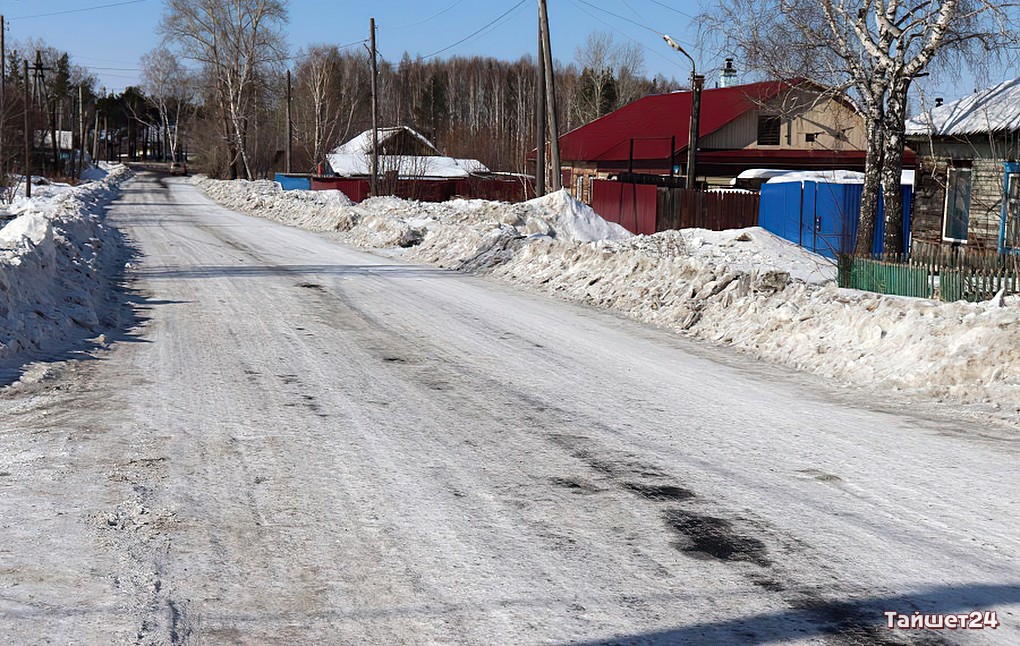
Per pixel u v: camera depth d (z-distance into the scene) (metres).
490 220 27.92
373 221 31.36
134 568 4.51
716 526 5.25
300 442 6.93
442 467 6.37
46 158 85.62
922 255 14.51
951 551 4.88
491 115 118.25
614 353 11.42
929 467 6.52
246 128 79.44
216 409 7.92
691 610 4.15
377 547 4.86
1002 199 20.64
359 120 105.81
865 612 4.14
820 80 21.25
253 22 75.00
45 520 5.14
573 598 4.27
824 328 11.26
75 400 8.11
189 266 20.72
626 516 5.41
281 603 4.17
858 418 8.09
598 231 28.12
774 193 28.17
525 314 14.80
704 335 12.91
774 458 6.72
